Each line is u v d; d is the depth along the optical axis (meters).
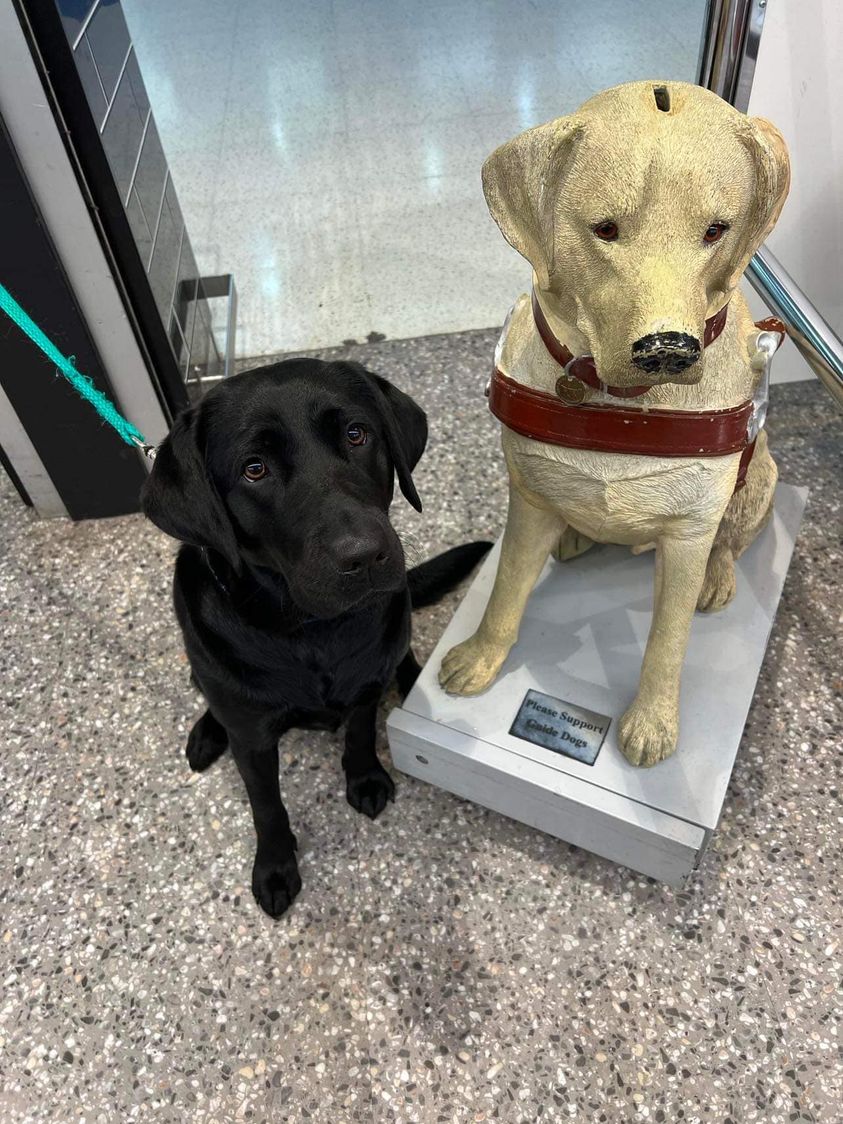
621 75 4.04
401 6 5.01
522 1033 1.38
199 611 1.26
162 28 5.09
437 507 2.24
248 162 3.82
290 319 3.00
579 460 1.15
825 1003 1.38
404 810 1.67
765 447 1.53
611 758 1.46
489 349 2.75
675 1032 1.37
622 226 0.89
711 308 1.01
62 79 1.63
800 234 2.16
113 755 1.79
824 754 1.69
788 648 1.87
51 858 1.64
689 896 1.52
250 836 1.65
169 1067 1.37
